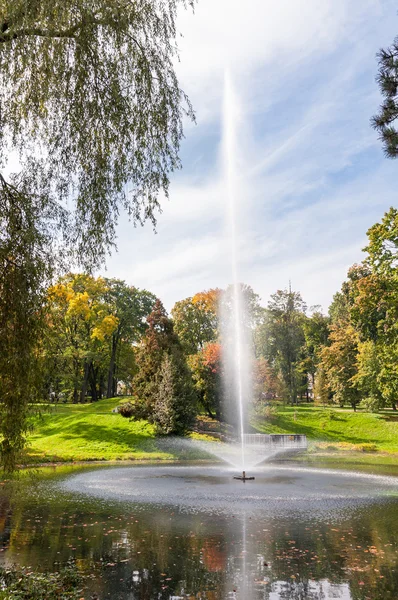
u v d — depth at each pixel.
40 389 7.88
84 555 8.87
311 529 10.89
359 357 47.28
